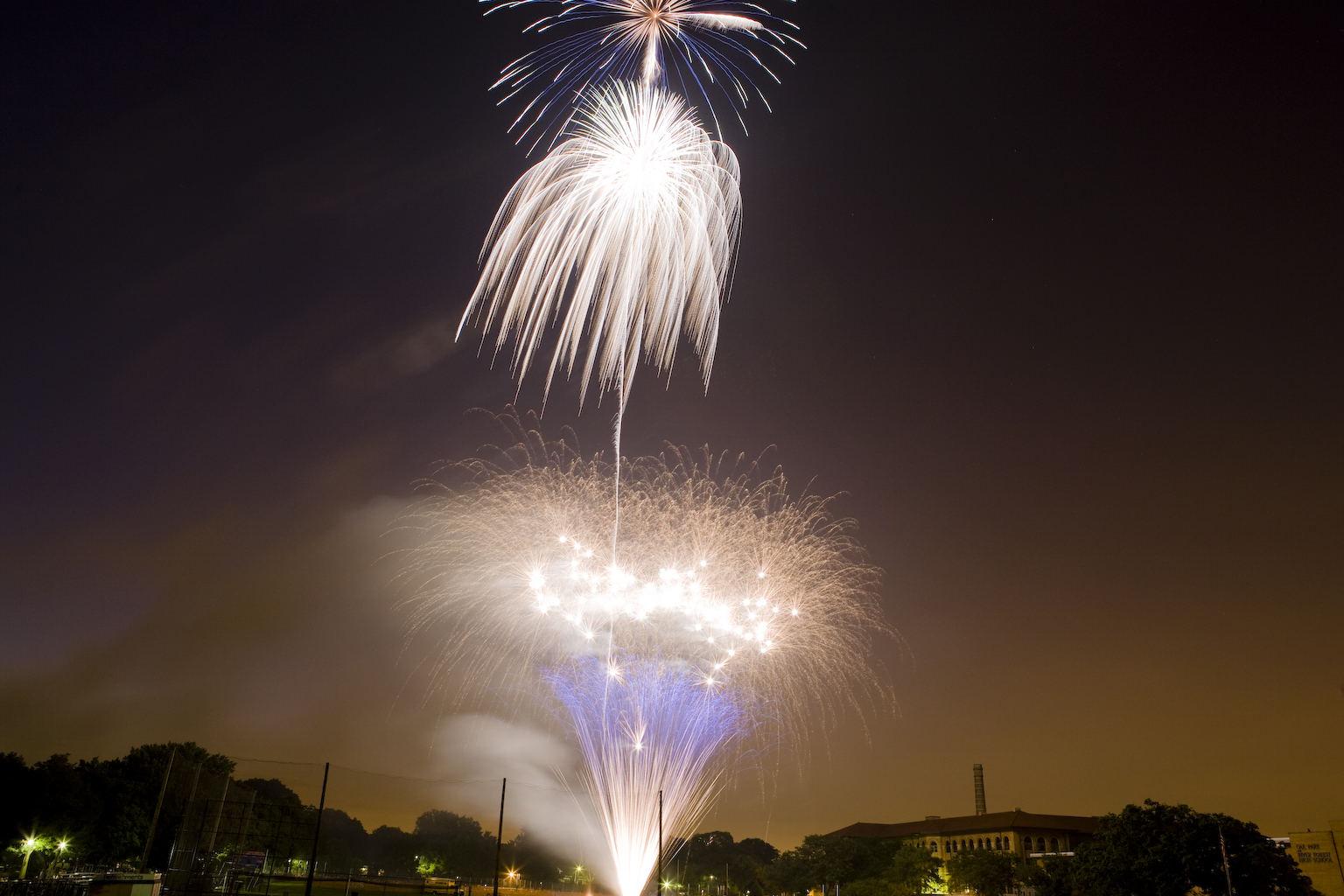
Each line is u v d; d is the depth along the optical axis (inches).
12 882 1510.8
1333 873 2340.1
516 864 6373.0
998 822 5270.7
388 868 6471.5
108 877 1515.7
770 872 5049.2
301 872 2315.5
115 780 3134.8
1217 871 2012.8
